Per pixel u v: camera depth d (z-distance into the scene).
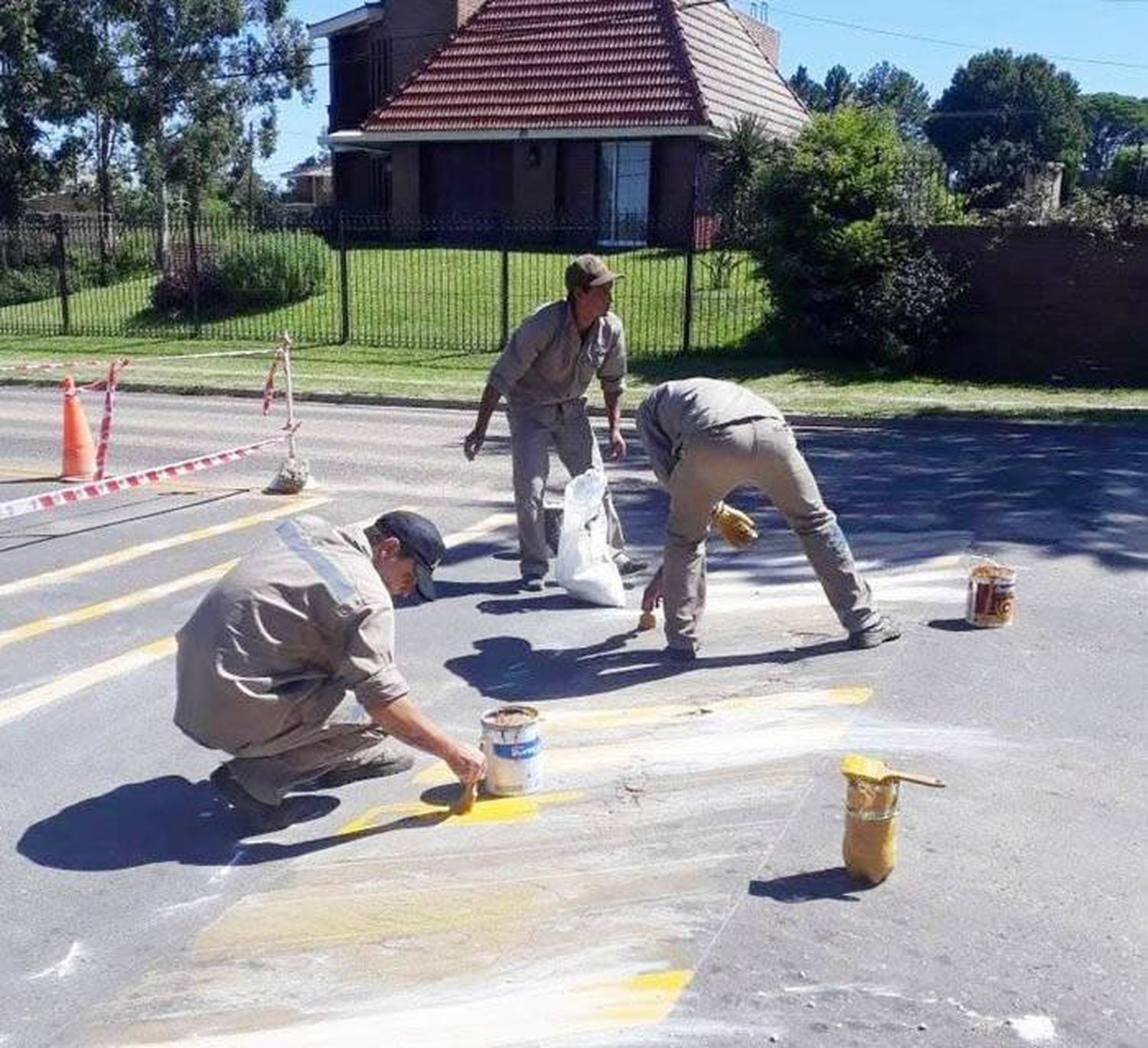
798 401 16.17
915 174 18.92
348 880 4.01
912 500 9.95
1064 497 9.91
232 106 36.72
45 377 19.27
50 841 4.35
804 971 3.40
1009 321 18.50
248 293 24.77
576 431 7.46
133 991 3.46
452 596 7.28
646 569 7.94
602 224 29.11
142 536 8.80
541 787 4.64
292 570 4.20
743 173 24.50
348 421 15.02
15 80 33.09
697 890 3.81
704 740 5.02
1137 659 5.92
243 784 4.36
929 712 5.25
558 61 29.89
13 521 9.27
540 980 3.40
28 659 6.23
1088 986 3.34
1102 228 17.78
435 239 30.75
